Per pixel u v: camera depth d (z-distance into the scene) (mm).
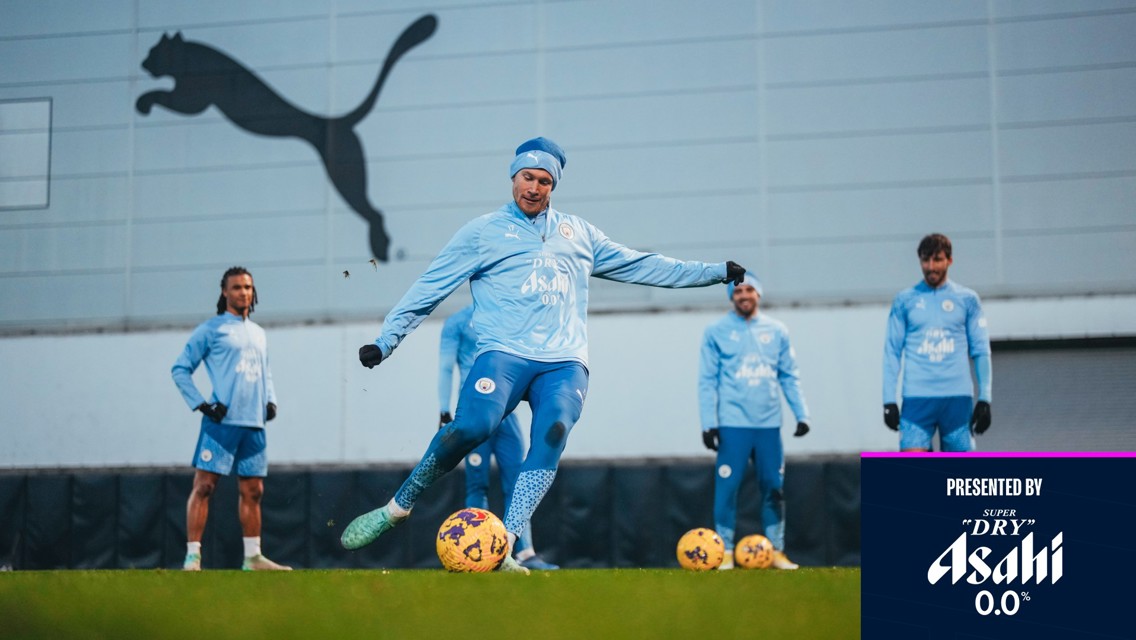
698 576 11602
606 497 33625
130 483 34938
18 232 38625
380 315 37156
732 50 36750
